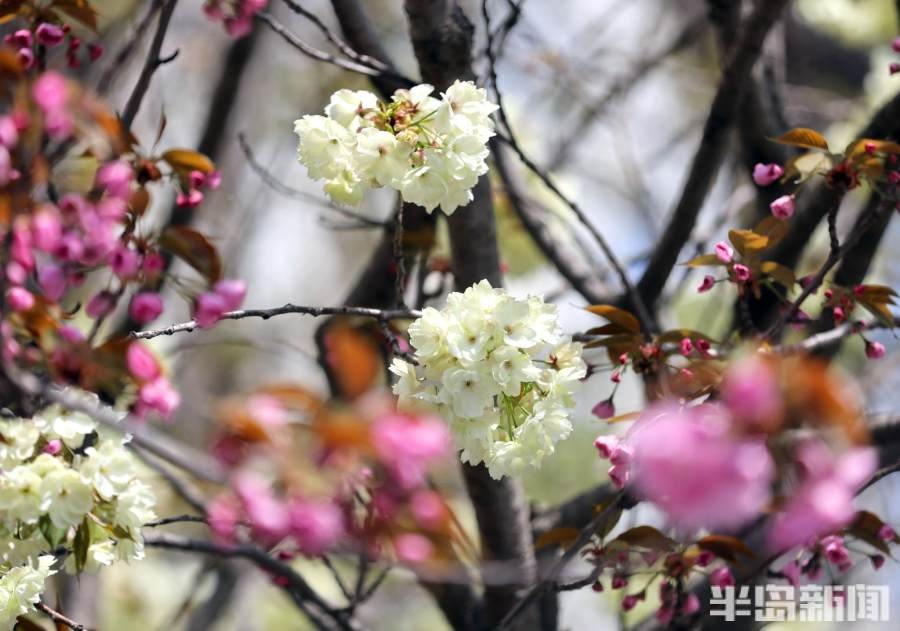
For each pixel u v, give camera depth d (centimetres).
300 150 623
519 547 857
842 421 516
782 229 708
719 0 932
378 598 1507
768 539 798
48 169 566
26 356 516
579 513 938
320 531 469
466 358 581
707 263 721
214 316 586
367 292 946
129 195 586
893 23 1356
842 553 694
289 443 463
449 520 616
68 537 603
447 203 620
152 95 1289
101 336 967
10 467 575
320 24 796
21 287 543
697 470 457
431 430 471
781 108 1024
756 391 485
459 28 755
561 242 1013
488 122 627
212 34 1479
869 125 889
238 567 1068
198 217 1030
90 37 1070
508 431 611
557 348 626
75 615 948
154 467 800
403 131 614
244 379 1555
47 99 540
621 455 621
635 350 692
